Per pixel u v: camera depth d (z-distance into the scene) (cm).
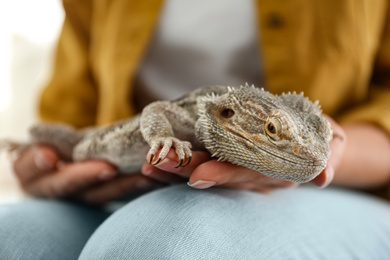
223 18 41
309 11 38
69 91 51
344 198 33
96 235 25
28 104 100
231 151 26
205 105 28
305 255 25
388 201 38
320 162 24
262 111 26
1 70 100
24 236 27
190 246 22
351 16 39
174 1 44
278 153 25
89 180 33
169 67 43
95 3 50
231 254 22
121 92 43
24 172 39
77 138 43
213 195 26
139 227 23
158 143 25
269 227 25
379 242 29
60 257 27
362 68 40
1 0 100
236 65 41
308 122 26
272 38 39
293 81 39
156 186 33
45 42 103
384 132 37
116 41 43
